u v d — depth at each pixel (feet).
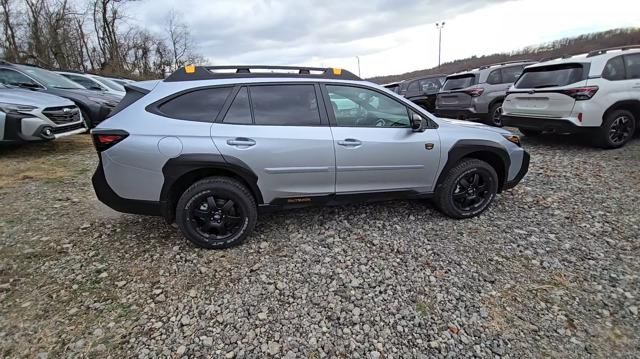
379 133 10.57
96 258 9.50
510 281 8.47
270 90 9.98
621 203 12.56
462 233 10.82
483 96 27.14
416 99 40.98
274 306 7.73
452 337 6.85
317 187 10.32
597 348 6.51
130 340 6.77
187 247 10.08
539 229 10.96
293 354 6.50
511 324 7.13
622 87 18.34
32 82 24.22
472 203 11.87
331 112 10.34
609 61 18.30
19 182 15.47
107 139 9.01
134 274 8.81
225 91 9.71
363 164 10.44
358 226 11.34
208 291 8.20
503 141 11.89
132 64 108.99
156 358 6.37
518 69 27.37
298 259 9.50
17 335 6.83
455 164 11.44
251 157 9.44
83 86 30.63
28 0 79.30
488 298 7.90
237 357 6.43
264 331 7.04
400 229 11.12
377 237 10.62
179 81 9.71
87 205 13.05
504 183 12.28
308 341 6.79
